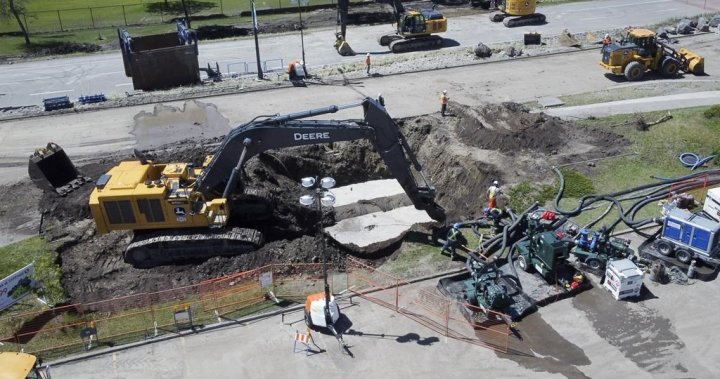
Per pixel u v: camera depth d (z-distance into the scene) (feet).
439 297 78.33
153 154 114.42
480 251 85.25
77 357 70.69
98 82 156.35
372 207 104.01
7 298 77.15
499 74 148.87
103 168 110.83
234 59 169.78
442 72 151.33
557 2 213.66
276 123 84.58
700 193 97.09
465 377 66.74
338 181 115.34
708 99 129.29
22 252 89.35
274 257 85.61
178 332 74.08
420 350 70.33
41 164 102.37
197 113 133.18
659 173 103.04
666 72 142.41
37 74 163.53
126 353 71.41
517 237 87.71
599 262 80.64
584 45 166.81
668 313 74.49
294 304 78.18
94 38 191.01
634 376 66.18
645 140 113.39
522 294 77.41
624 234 88.53
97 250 89.61
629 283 75.46
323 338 72.59
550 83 142.41
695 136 114.11
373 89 142.31
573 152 110.01
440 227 92.89
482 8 211.41
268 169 107.86
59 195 101.96
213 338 73.10
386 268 84.69
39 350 71.87
